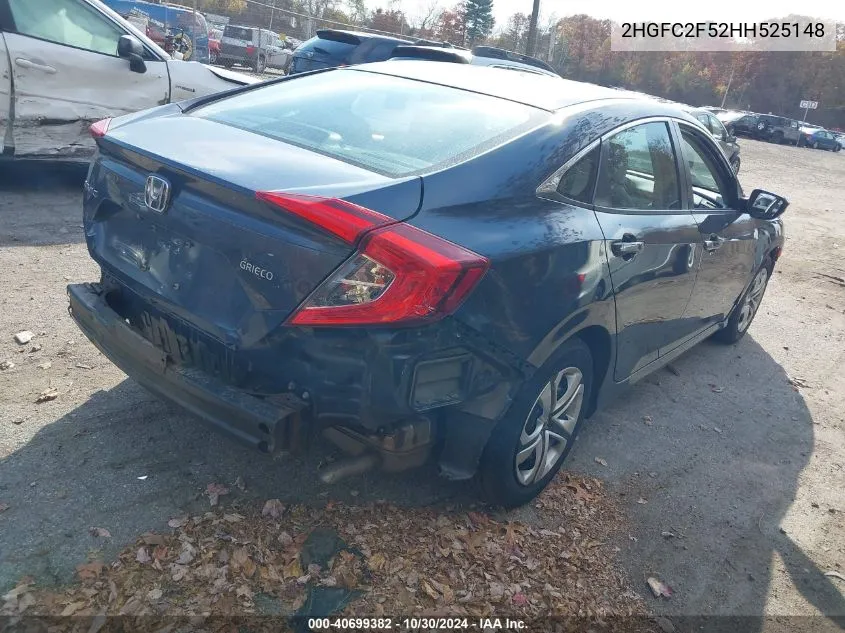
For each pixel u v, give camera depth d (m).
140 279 2.79
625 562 3.03
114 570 2.50
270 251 2.35
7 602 2.31
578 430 3.43
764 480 3.91
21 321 4.16
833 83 89.88
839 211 15.88
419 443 2.57
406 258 2.20
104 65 6.64
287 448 2.40
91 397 3.51
